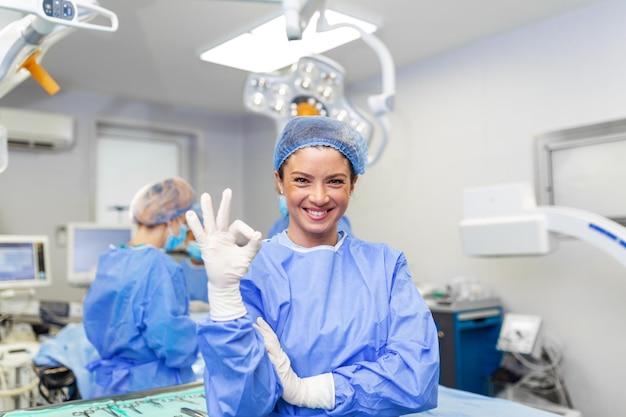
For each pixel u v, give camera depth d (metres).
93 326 1.91
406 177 3.29
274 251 1.06
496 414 1.33
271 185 4.37
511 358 2.68
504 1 2.44
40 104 3.63
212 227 0.86
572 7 2.52
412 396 0.91
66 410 1.34
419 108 3.23
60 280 3.65
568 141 2.54
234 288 0.85
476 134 2.94
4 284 2.66
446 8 2.50
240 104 4.20
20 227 3.53
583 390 2.48
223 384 0.85
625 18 2.37
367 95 3.53
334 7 2.43
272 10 2.47
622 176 2.37
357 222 3.56
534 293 2.67
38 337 2.83
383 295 1.04
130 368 1.84
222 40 2.79
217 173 4.53
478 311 2.61
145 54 3.05
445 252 3.07
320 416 0.94
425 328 1.00
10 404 2.21
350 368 0.95
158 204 2.03
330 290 1.04
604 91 2.43
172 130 4.28
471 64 2.96
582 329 2.49
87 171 3.81
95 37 2.79
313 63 1.95
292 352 0.97
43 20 1.32
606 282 2.42
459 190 3.01
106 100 3.92
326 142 0.99
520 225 2.02
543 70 2.65
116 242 3.18
